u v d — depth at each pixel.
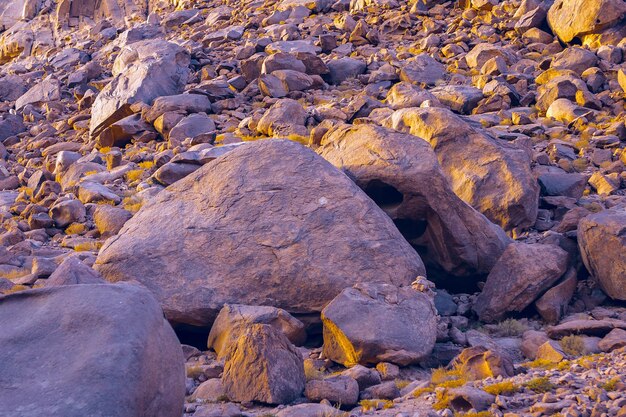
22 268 18.95
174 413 6.23
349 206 15.20
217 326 13.48
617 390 8.88
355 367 10.86
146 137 33.66
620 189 22.48
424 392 10.08
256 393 9.98
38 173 30.12
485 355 10.74
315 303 14.08
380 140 17.58
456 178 20.00
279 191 15.54
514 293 14.84
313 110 32.41
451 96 32.28
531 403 8.81
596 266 15.17
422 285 13.69
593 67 33.66
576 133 27.77
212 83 37.00
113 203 24.91
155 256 14.94
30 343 5.95
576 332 12.85
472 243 16.38
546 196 21.20
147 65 38.16
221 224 15.18
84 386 5.47
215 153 25.39
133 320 6.07
